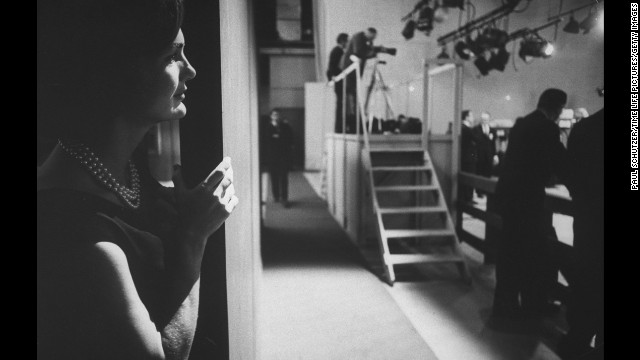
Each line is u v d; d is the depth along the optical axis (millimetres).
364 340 3514
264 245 6523
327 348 3385
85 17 549
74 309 516
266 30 16328
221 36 887
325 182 11148
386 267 4965
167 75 594
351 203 7113
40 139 629
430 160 6309
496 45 9375
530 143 3500
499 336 3594
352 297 4441
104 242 548
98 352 527
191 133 887
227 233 923
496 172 8523
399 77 12102
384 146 6500
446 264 5582
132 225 651
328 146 9602
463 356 3279
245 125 1853
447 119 12445
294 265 5539
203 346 924
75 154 591
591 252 2855
